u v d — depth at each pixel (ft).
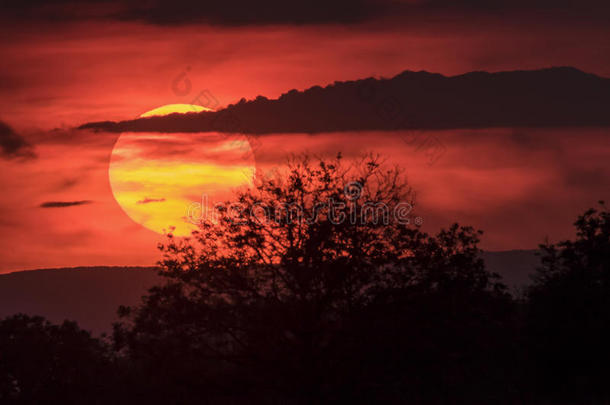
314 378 473.67
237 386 493.77
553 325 476.13
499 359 501.56
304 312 479.00
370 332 470.39
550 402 468.75
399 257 501.15
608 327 465.06
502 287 500.33
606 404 432.66
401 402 477.77
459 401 503.20
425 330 470.39
